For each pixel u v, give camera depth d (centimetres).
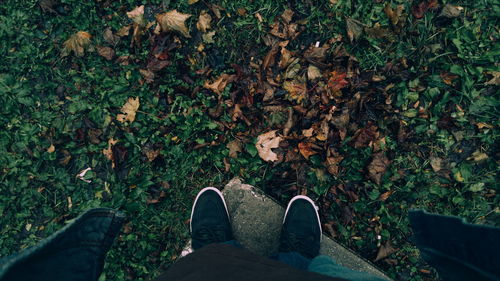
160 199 227
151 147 230
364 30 231
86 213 102
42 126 231
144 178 227
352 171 226
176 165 230
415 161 228
